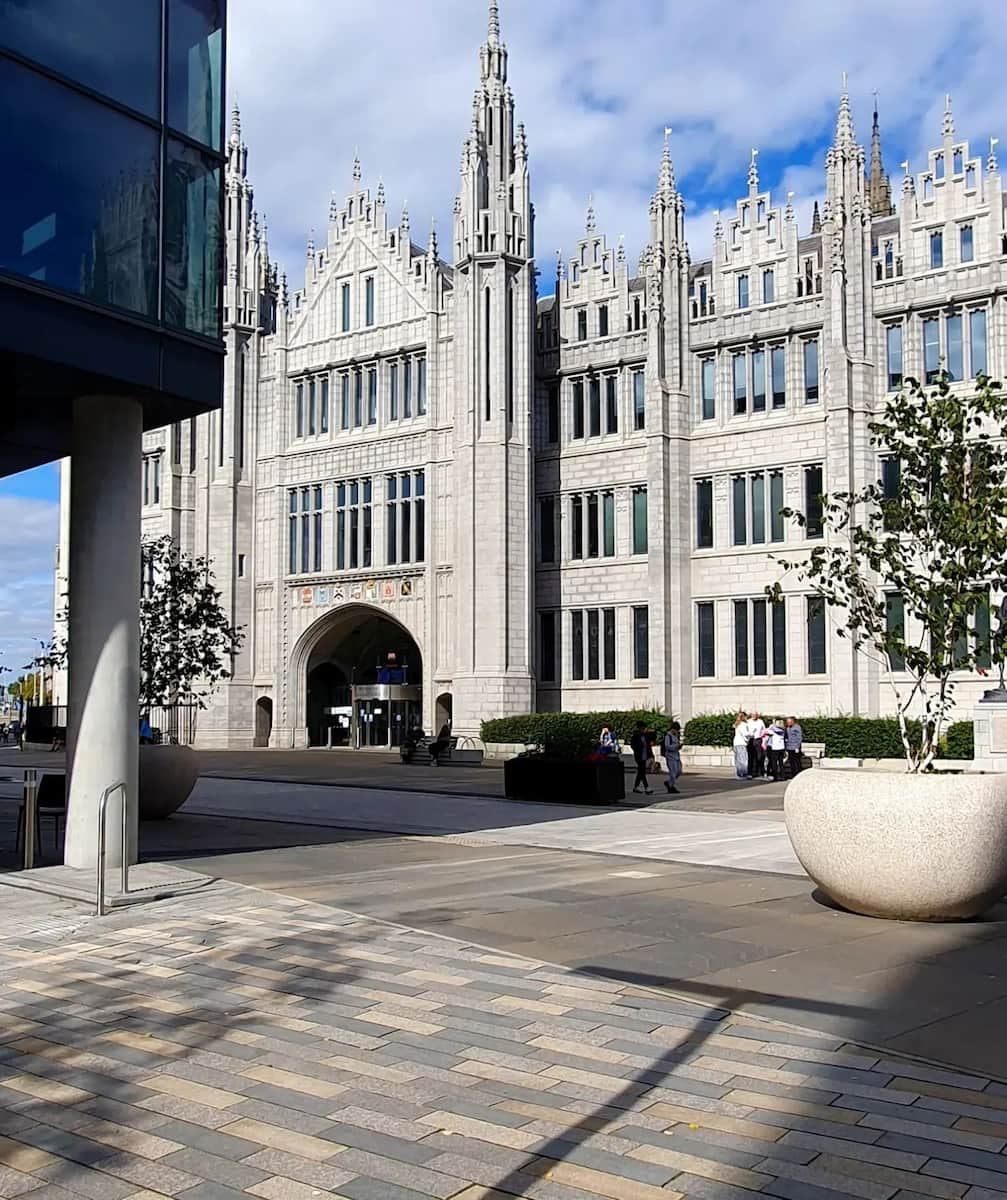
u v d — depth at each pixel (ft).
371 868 51.57
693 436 160.45
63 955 34.55
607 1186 18.62
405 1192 18.52
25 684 382.22
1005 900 42.96
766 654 152.56
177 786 73.26
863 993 29.68
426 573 172.14
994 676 131.34
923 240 145.48
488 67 167.43
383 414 181.16
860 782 39.09
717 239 159.94
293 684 189.16
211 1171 19.34
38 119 46.06
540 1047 25.44
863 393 146.20
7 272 44.27
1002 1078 23.38
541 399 173.37
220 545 191.42
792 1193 18.31
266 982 31.01
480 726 155.63
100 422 50.62
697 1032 26.43
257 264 197.47
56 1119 21.61
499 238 164.25
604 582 164.86
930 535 45.80
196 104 52.75
